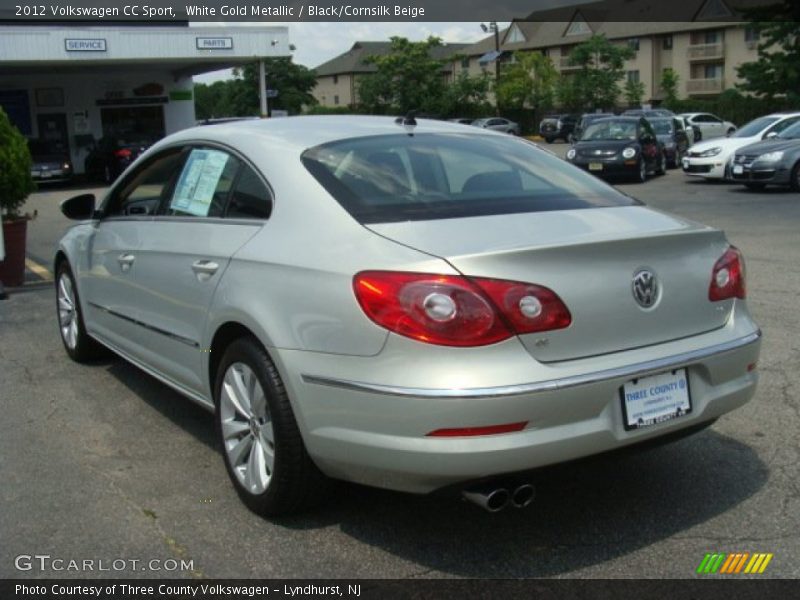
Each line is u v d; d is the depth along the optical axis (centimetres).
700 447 419
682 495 368
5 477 398
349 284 299
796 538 329
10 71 2912
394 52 6169
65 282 589
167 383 439
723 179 1912
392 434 286
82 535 340
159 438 447
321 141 380
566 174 401
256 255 345
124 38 2616
